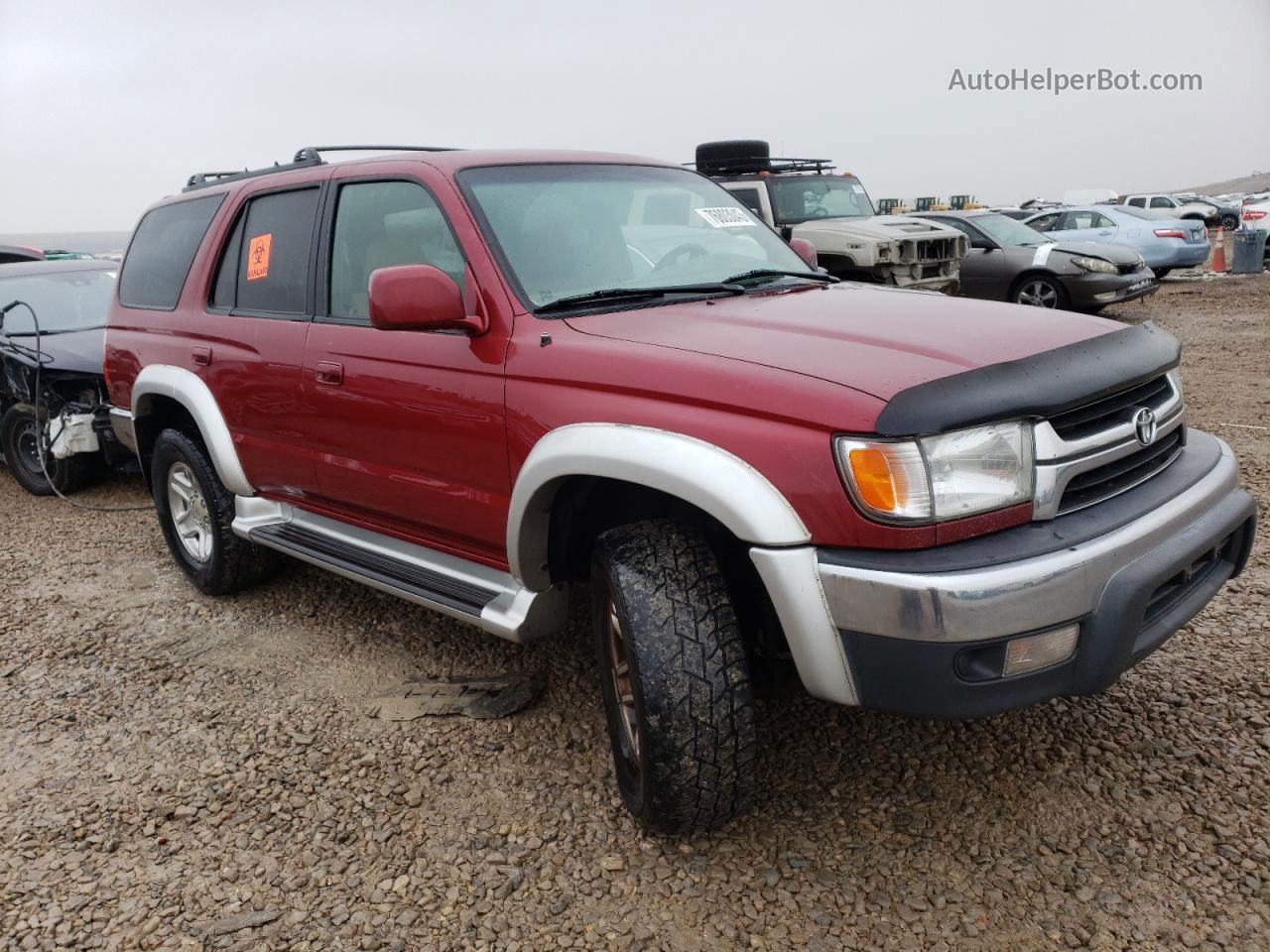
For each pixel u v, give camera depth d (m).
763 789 2.77
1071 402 2.22
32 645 4.09
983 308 2.79
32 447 6.79
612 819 2.68
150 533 5.68
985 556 2.09
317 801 2.85
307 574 4.73
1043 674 2.14
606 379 2.50
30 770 3.09
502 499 2.85
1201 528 2.38
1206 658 3.31
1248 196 36.88
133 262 4.78
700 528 2.62
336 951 2.26
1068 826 2.52
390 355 3.12
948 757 2.86
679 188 3.65
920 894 2.32
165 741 3.24
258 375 3.72
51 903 2.46
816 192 11.21
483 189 3.12
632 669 2.35
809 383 2.20
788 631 2.20
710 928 2.26
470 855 2.57
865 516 2.10
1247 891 2.25
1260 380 8.26
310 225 3.60
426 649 3.84
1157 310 13.77
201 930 2.34
